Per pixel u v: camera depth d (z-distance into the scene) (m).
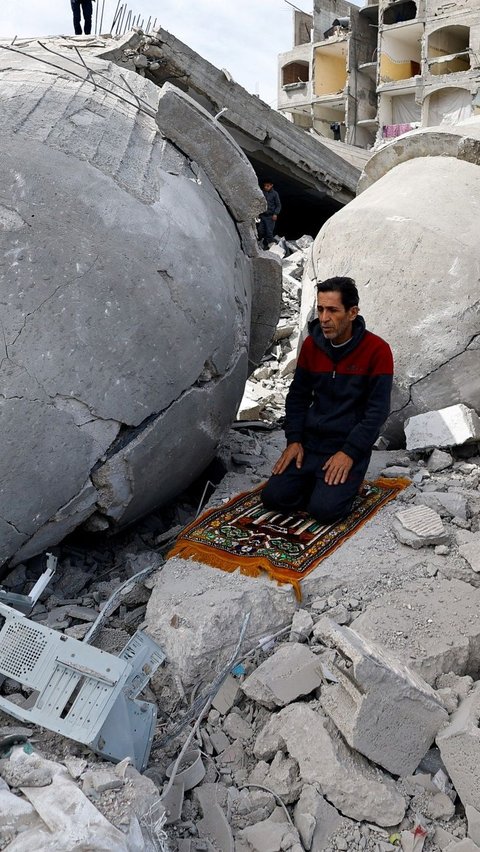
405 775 2.35
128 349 2.95
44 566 3.34
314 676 2.59
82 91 3.63
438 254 4.59
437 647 2.76
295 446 3.69
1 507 2.76
